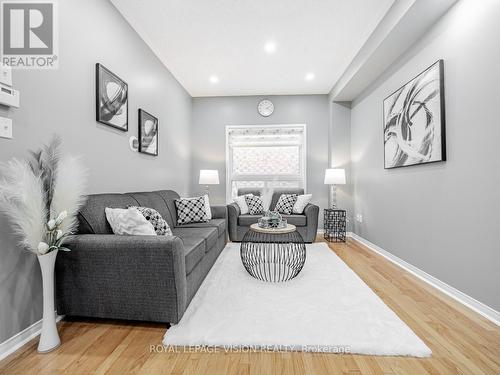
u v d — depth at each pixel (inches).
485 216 70.0
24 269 59.7
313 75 157.3
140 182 116.4
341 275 98.0
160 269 61.7
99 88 85.7
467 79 75.4
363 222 156.7
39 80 64.6
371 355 53.9
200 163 195.8
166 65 143.0
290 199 165.0
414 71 102.9
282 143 193.5
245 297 79.1
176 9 97.6
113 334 61.6
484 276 70.4
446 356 53.4
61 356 53.7
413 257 104.0
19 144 59.0
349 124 179.3
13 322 57.1
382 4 94.7
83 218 68.9
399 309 72.9
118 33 98.3
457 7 79.0
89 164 82.7
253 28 109.8
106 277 63.3
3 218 55.1
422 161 95.7
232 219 152.6
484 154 70.2
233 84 171.3
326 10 98.1
